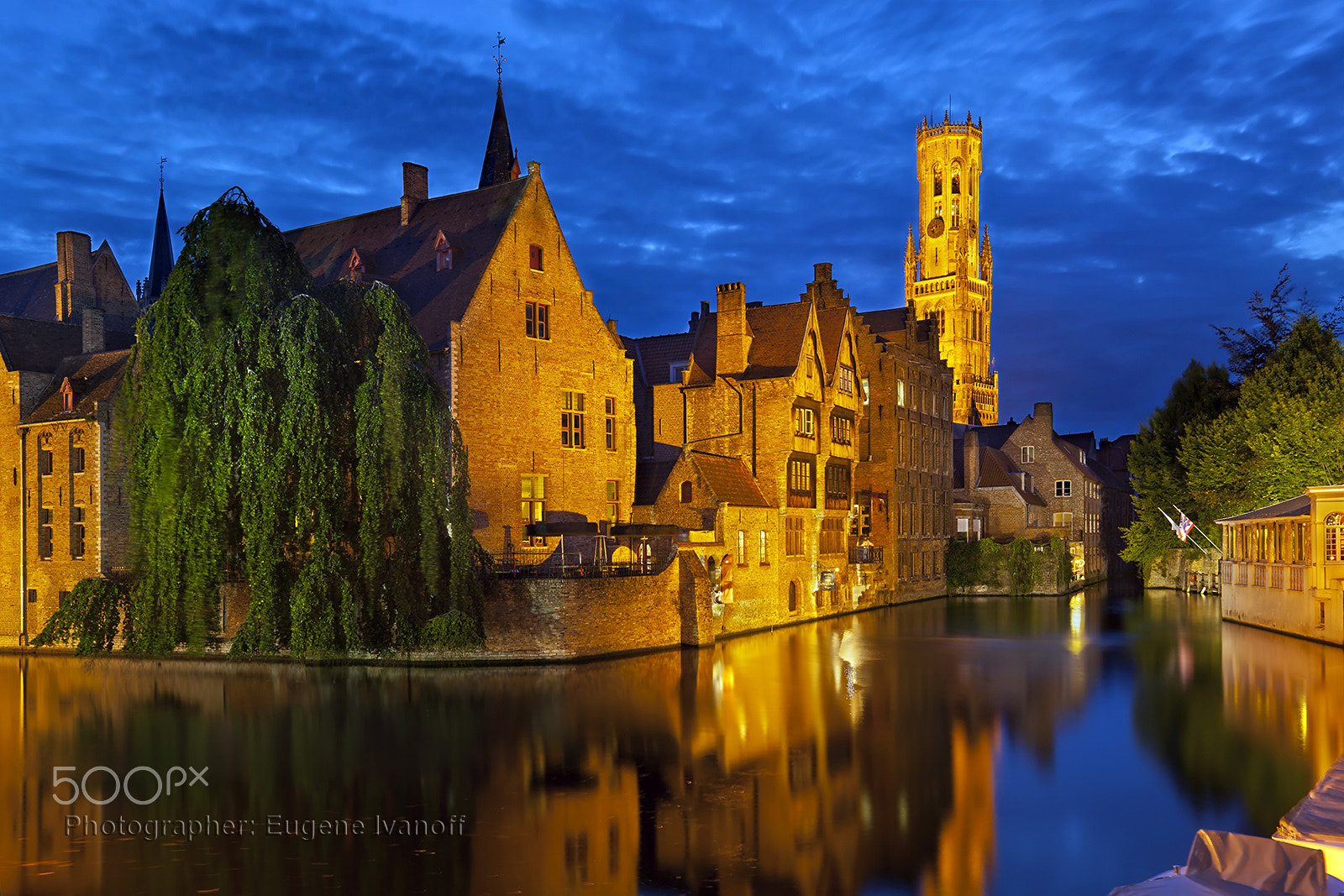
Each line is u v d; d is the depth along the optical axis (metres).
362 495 32.22
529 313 44.47
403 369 32.53
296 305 31.75
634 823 18.03
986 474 83.38
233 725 25.80
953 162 174.00
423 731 25.00
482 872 15.70
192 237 32.56
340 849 16.78
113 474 41.38
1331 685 32.06
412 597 33.97
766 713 27.44
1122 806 18.95
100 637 34.41
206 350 31.56
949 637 46.38
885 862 16.11
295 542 32.44
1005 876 15.48
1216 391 73.94
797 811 18.69
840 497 59.84
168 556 30.98
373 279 45.53
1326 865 10.27
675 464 47.31
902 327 71.31
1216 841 9.45
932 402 76.19
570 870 15.75
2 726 26.05
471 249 43.81
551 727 25.48
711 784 20.44
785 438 51.31
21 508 43.31
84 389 42.94
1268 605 49.50
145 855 16.62
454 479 35.94
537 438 44.28
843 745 23.81
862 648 42.00
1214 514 65.25
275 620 31.16
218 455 30.94
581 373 47.00
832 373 56.97
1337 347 57.38
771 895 14.75
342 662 35.62
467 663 35.72
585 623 36.94
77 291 56.53
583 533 39.69
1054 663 37.69
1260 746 23.69
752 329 54.66
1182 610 61.94
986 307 177.75
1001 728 25.70
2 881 15.54
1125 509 114.56
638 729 25.36
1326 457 50.38
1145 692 31.05
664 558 43.12
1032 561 75.56
